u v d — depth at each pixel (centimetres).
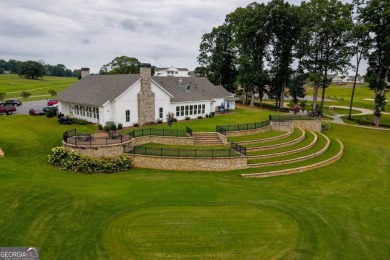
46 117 4719
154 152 2842
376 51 5528
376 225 1819
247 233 1628
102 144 2791
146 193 2116
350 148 3784
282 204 2022
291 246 1518
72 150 2730
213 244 1516
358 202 2153
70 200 1912
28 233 1538
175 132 3522
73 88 5050
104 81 4634
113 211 1812
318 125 4616
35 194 1955
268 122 4122
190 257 1406
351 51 5838
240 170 2719
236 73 8094
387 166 3114
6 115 4884
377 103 5484
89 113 4284
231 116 5269
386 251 1550
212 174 2612
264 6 6419
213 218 1780
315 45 5978
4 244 1443
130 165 2736
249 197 2123
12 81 12950
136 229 1625
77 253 1402
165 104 4456
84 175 2486
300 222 1772
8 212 1720
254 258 1413
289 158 3005
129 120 4059
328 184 2503
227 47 7606
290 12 6241
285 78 6925
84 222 1670
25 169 2523
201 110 5097
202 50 8112
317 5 5822
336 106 8119
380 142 4253
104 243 1487
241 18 6669
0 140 3253
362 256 1487
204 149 2909
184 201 2003
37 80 14488
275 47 6850
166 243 1511
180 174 2591
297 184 2469
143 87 4100
